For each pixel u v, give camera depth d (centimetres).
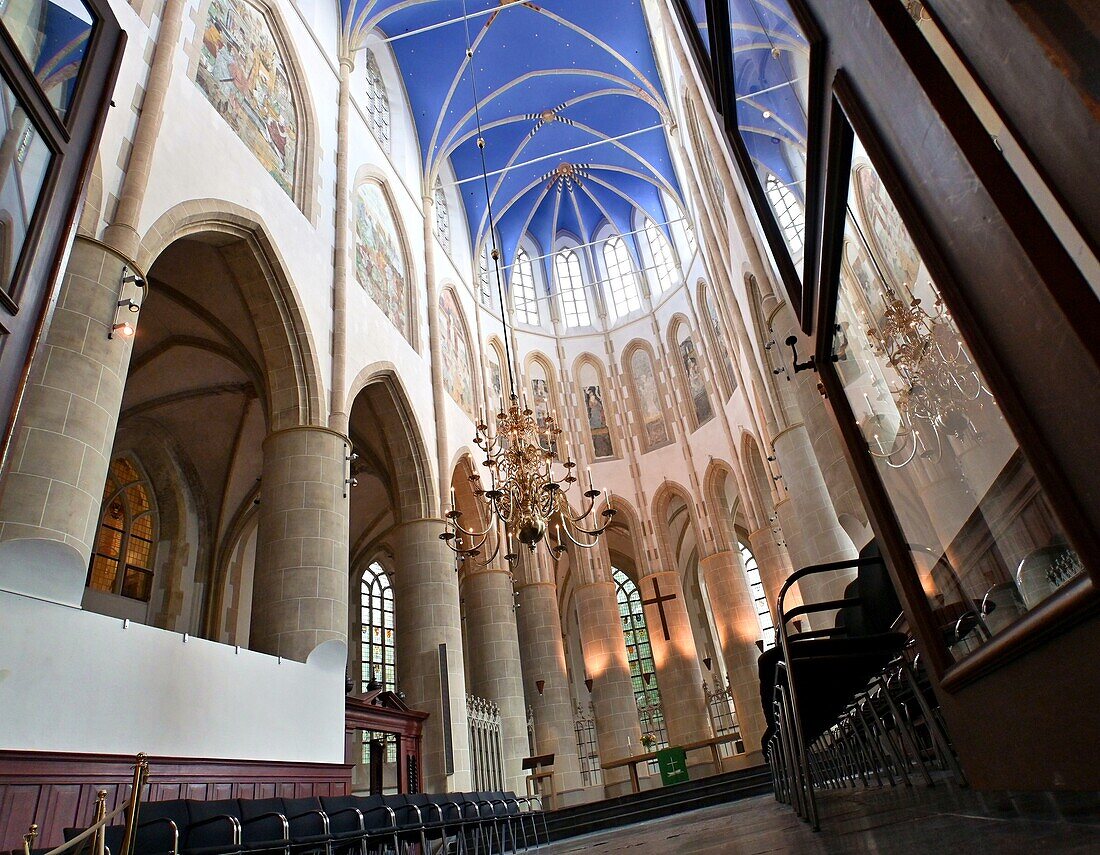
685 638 2378
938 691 289
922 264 193
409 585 1570
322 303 1345
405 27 2109
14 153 348
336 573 1126
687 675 2327
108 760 621
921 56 144
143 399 1656
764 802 1045
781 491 1895
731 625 2267
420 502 1639
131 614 1598
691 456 2556
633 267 2973
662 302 2816
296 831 637
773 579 2120
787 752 500
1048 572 164
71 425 709
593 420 2762
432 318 1936
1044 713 173
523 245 3028
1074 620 142
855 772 728
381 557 2397
